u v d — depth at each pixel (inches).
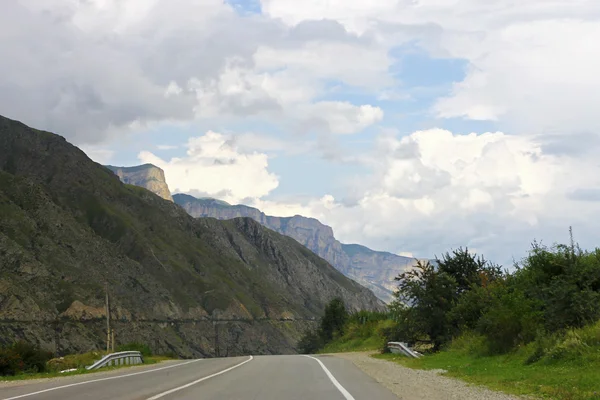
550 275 1050.7
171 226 7578.7
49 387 738.8
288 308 7239.2
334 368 1023.0
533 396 587.5
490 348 1018.1
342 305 3336.6
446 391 644.1
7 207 4938.5
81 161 7504.9
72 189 6988.2
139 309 4953.3
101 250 5575.8
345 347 2303.2
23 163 7116.1
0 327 3602.4
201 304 6072.8
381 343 1911.9
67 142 7716.5
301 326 6929.1
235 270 7588.6
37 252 4655.5
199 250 7436.0
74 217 6432.1
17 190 5349.4
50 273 4475.9
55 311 4124.0
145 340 4576.8
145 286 5511.8
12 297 3853.3
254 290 7317.9
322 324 3348.9
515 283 1203.2
